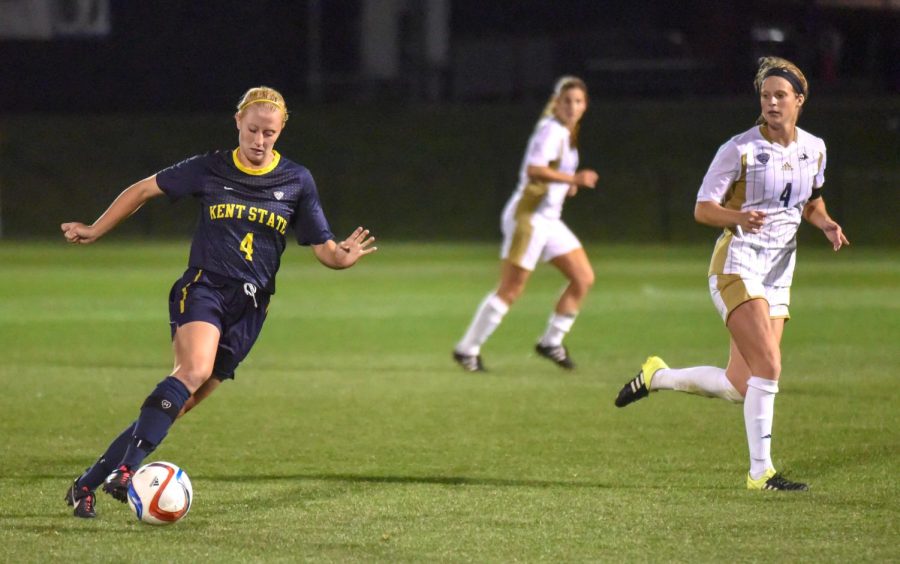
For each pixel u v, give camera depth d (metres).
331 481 23.14
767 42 118.19
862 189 99.06
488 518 20.14
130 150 111.31
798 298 58.94
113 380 36.69
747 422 22.50
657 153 107.69
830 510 20.55
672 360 40.81
